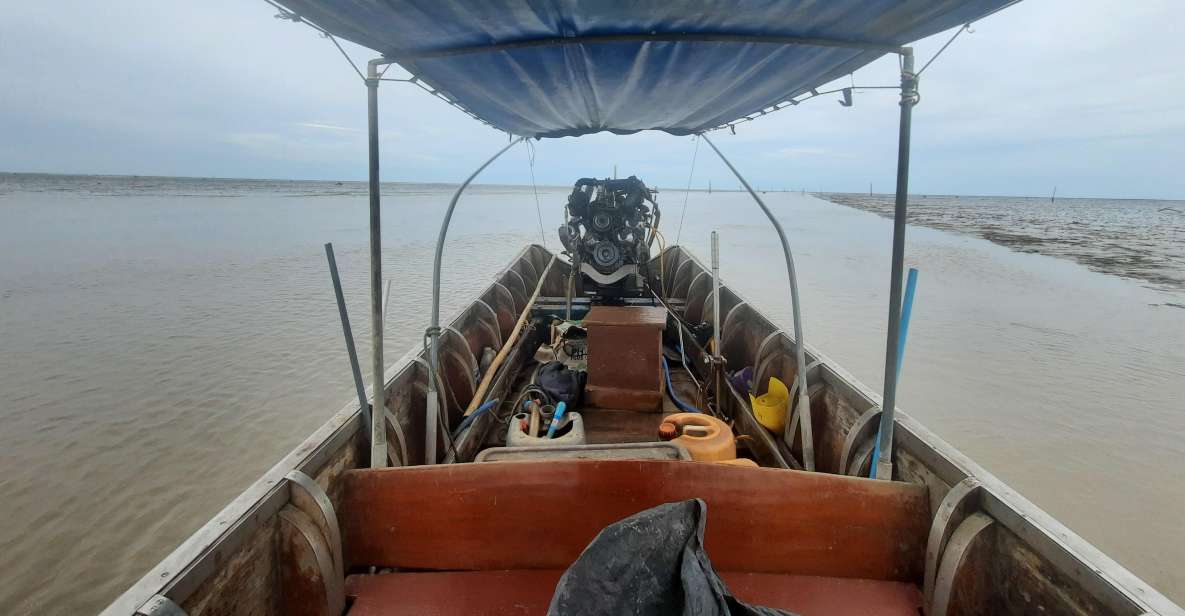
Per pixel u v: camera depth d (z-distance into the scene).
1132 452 7.51
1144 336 13.05
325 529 2.02
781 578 2.14
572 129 4.89
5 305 13.32
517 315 5.98
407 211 52.78
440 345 3.88
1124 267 26.34
